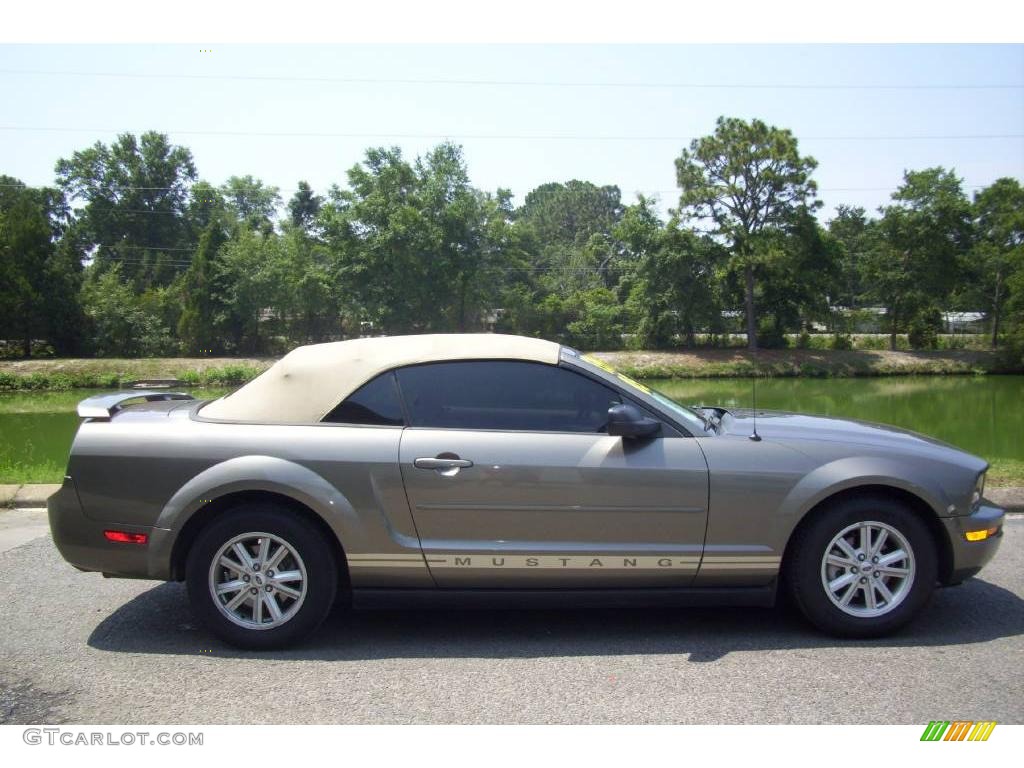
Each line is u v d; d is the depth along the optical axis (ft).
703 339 185.16
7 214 170.09
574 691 11.69
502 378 13.89
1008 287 162.61
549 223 368.27
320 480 13.07
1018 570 17.56
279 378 14.20
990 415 89.66
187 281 180.45
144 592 16.67
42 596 16.39
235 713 11.14
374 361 14.05
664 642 13.62
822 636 13.78
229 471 13.07
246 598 13.29
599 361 14.88
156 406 15.23
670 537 13.26
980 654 12.92
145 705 11.42
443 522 13.21
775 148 167.22
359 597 13.47
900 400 111.24
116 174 256.93
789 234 171.94
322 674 12.42
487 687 11.87
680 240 174.40
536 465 13.15
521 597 13.48
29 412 102.27
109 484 13.34
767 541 13.28
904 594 13.42
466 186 170.81
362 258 166.50
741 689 11.68
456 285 170.19
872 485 13.51
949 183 167.94
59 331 166.61
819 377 162.30
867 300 188.34
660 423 13.58
